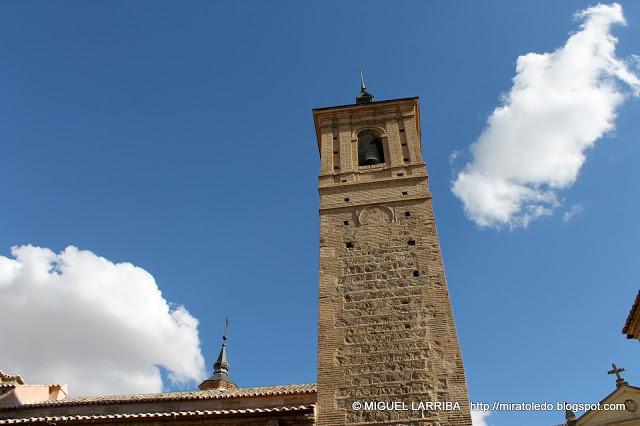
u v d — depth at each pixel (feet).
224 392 78.79
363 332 71.51
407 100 102.83
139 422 66.85
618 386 92.79
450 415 61.98
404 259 78.48
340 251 81.56
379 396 65.21
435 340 68.80
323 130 102.32
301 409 62.64
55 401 84.74
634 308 66.03
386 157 94.94
